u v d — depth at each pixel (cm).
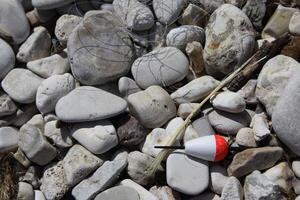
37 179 74
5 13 78
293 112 67
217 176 69
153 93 73
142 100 72
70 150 73
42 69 77
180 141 71
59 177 72
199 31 76
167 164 69
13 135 76
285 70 71
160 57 74
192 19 77
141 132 72
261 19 76
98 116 72
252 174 68
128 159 71
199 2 78
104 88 75
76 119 72
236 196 67
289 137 68
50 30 81
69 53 75
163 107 72
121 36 76
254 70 73
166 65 74
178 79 74
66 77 75
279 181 68
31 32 80
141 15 76
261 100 71
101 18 75
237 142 70
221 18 74
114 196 70
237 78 73
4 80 77
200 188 69
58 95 74
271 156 68
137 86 75
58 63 77
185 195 70
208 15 78
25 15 80
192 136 71
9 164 74
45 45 79
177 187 69
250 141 69
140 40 77
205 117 72
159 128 72
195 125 72
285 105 68
